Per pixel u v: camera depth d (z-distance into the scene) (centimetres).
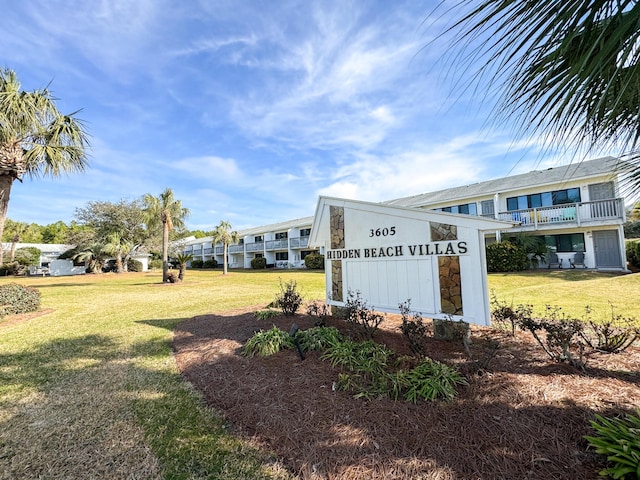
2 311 732
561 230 1538
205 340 497
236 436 242
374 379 290
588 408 229
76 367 405
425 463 191
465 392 263
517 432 208
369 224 499
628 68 108
